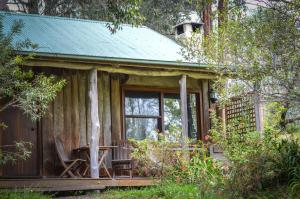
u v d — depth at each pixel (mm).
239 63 8594
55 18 14633
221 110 13297
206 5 9859
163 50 13805
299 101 8078
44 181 11172
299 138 9477
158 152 11281
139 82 14156
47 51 11617
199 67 13344
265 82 8188
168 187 9945
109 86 13719
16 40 12266
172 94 14672
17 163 12359
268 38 7887
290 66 7816
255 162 8586
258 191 8422
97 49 12727
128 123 13898
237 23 8336
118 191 11328
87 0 21984
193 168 10273
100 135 13336
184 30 16594
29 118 12625
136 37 14719
